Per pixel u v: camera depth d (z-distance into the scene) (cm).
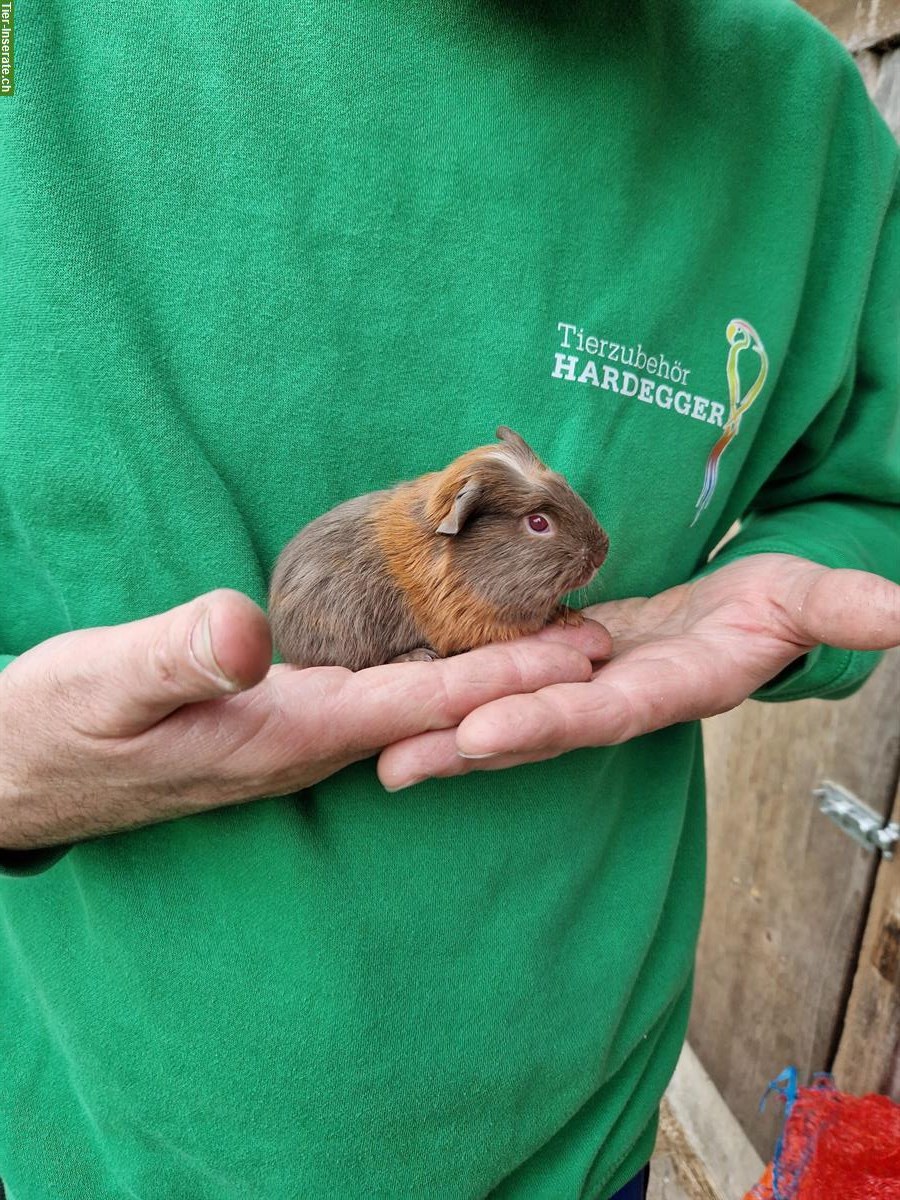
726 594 30
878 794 52
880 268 37
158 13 24
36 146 24
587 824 31
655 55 29
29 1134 31
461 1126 29
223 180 25
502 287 28
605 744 25
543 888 30
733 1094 70
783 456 38
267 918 27
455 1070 28
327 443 27
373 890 27
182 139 25
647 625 31
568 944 31
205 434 26
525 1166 33
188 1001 28
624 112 28
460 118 27
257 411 26
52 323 24
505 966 29
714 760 73
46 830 24
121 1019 28
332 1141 28
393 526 29
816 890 59
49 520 25
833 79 33
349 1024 27
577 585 30
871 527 39
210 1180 29
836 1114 46
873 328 37
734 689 28
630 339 30
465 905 28
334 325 27
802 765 60
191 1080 28
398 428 28
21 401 24
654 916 33
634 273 29
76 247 24
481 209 27
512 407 29
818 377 36
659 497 32
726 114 31
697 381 32
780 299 33
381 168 26
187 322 26
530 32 27
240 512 27
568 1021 30
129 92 25
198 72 25
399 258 27
